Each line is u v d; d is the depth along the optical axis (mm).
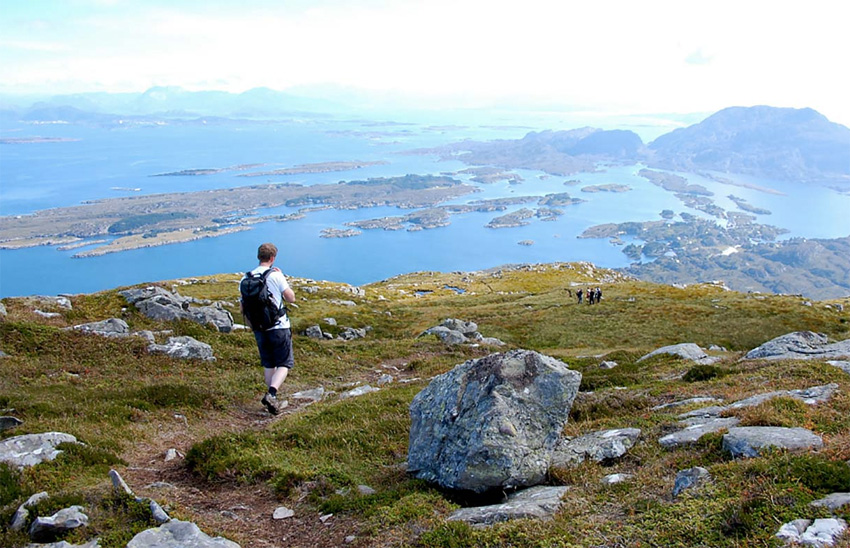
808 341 27188
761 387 16938
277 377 16344
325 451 14773
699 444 11156
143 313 34938
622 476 10391
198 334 33188
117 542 8258
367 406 19672
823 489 7539
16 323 25750
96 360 24594
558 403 12484
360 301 89625
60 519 8594
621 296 88000
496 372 12992
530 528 8359
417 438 13164
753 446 9742
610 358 38688
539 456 11352
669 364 28516
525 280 136000
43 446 12000
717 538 7043
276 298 15695
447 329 46688
